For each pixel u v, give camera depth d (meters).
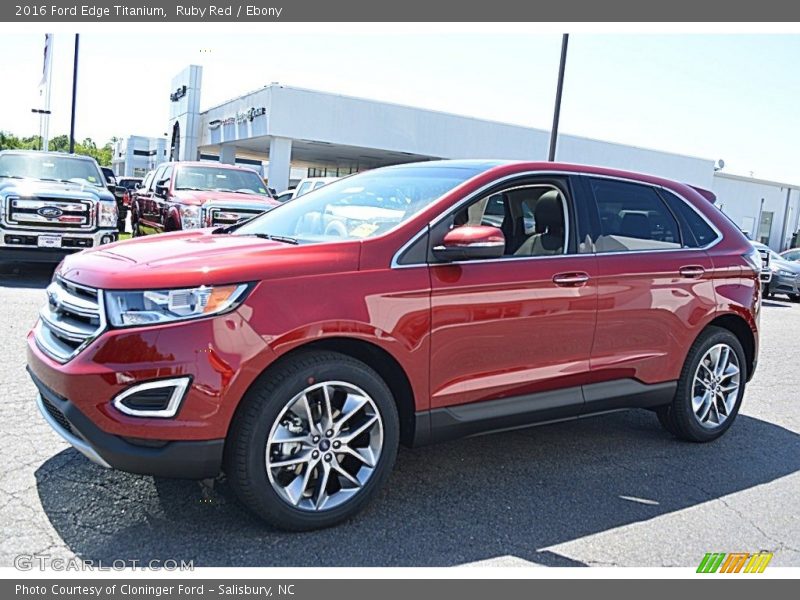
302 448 3.42
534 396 4.20
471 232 3.64
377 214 4.04
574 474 4.46
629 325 4.56
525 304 4.04
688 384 5.03
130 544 3.27
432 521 3.68
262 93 29.56
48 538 3.27
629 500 4.12
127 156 63.91
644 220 4.87
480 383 3.94
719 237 5.27
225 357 3.14
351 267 3.52
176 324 3.11
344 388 3.49
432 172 4.41
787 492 4.41
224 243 3.82
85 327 3.25
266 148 36.09
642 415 5.92
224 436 3.19
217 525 3.47
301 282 3.36
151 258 3.45
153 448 3.12
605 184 4.71
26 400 5.04
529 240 4.28
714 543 3.65
